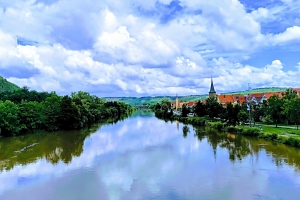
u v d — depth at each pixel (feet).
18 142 284.61
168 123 491.31
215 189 141.18
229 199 129.08
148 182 153.28
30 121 355.56
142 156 212.43
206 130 366.63
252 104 424.05
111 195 136.98
